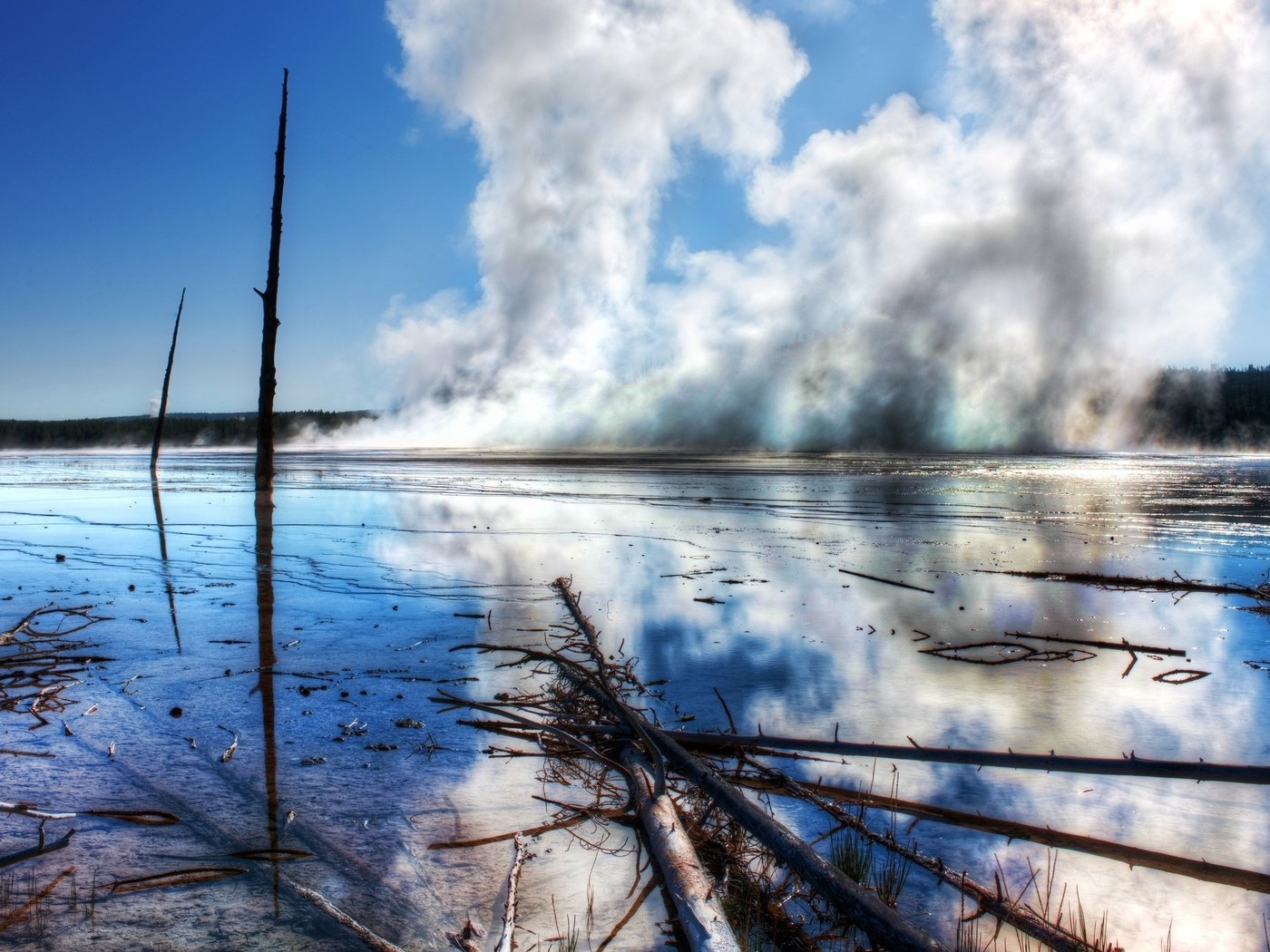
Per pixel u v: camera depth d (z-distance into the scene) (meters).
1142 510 18.36
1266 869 3.01
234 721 4.54
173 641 6.36
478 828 3.34
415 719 4.60
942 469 37.84
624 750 4.11
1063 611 7.74
